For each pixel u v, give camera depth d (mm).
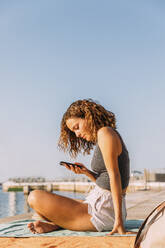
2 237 3566
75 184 66125
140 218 5812
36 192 3676
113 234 3445
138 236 2459
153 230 2271
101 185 3633
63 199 3670
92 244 3070
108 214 3613
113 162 3434
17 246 3094
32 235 3627
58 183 71750
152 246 2230
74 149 3965
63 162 3883
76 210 3643
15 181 88812
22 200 55719
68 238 3381
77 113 3676
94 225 3607
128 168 3668
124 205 3721
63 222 3672
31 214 6547
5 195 73688
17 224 4453
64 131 3895
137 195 14383
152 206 8195
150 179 40750
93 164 3730
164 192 15633
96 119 3625
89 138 3717
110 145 3439
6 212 33969
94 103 3705
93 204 3646
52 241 3266
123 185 3600
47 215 3664
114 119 3764
